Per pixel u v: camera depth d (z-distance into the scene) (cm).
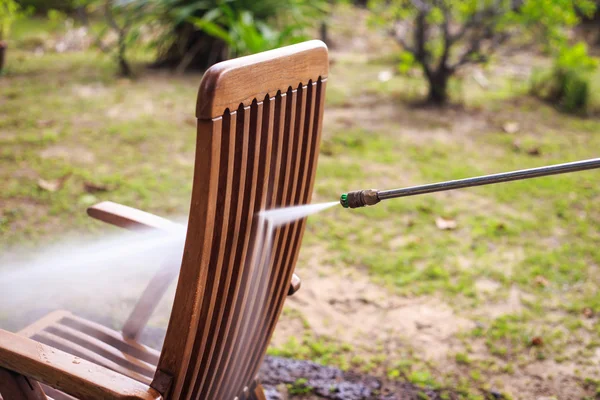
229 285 138
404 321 298
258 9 665
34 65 682
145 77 660
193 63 701
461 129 556
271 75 126
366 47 859
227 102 114
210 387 155
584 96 619
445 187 142
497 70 757
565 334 291
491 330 292
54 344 172
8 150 448
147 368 172
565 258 354
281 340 280
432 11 622
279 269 164
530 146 514
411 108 609
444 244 367
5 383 132
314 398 243
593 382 261
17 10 922
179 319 127
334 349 274
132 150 468
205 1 660
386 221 393
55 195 389
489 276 336
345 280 328
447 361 271
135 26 725
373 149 500
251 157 128
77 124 510
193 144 486
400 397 246
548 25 623
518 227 388
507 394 252
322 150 492
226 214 124
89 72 664
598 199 428
